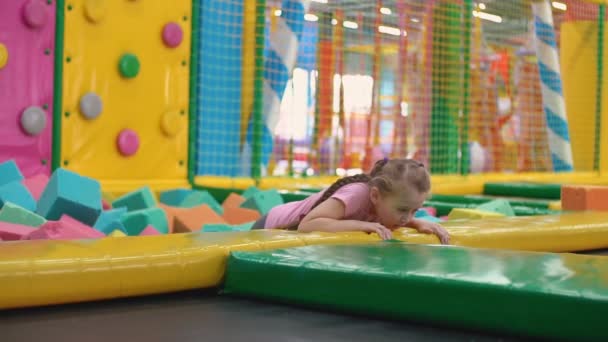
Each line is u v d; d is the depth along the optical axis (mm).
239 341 1931
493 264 2281
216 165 7020
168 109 6688
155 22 6574
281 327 2094
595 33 10586
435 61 9039
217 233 3004
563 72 10797
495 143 12141
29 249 2451
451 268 2213
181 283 2510
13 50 5777
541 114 11922
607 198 5219
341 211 3271
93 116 6188
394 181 3191
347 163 11070
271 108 7277
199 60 6891
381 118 12062
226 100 7059
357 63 11320
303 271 2346
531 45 12008
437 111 9023
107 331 2018
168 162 6715
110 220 4270
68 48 6070
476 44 11422
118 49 6355
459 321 2053
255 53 7031
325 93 10367
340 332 2045
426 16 9086
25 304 2223
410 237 3174
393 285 2158
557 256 2453
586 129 10602
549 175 9609
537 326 1923
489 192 7906
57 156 6031
